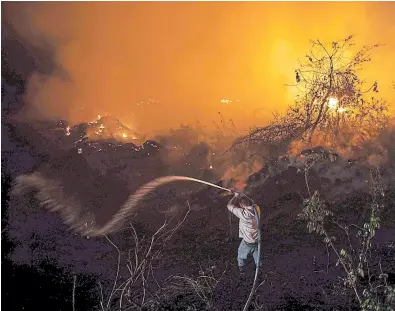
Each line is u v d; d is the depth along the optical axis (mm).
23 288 7211
